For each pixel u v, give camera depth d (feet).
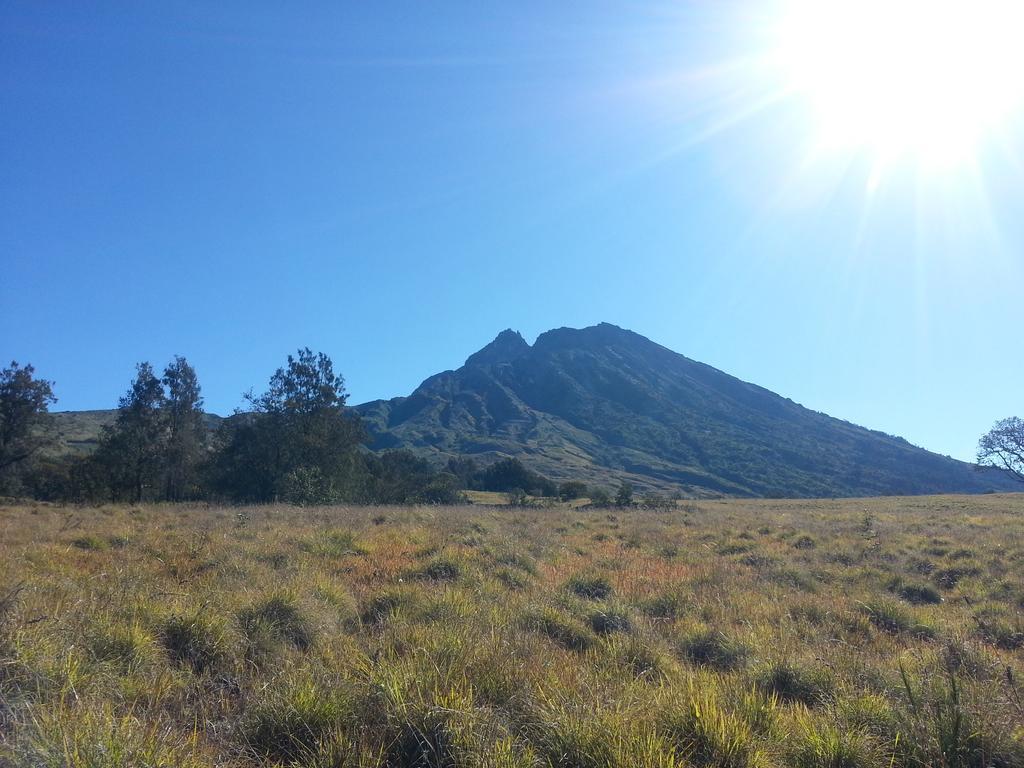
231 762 14.82
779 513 120.47
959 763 16.02
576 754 14.94
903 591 43.55
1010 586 44.09
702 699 17.35
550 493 246.88
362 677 18.24
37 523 59.21
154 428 160.45
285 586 27.99
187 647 21.57
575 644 25.68
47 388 166.40
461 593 30.22
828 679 21.76
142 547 44.29
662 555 56.03
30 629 18.95
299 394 153.07
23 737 13.23
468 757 14.53
